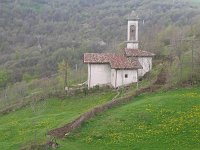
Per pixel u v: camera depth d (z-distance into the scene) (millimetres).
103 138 53844
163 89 72312
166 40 129375
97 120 60281
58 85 115188
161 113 59188
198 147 47906
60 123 63094
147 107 62188
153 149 48406
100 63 87875
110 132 55312
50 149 51688
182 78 74875
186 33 131000
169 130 53375
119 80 85500
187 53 91750
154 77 84000
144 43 123500
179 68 81812
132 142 51219
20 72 192625
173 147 48406
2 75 163875
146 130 54469
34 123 66750
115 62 86625
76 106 78062
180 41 107625
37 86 139250
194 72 75750
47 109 79438
